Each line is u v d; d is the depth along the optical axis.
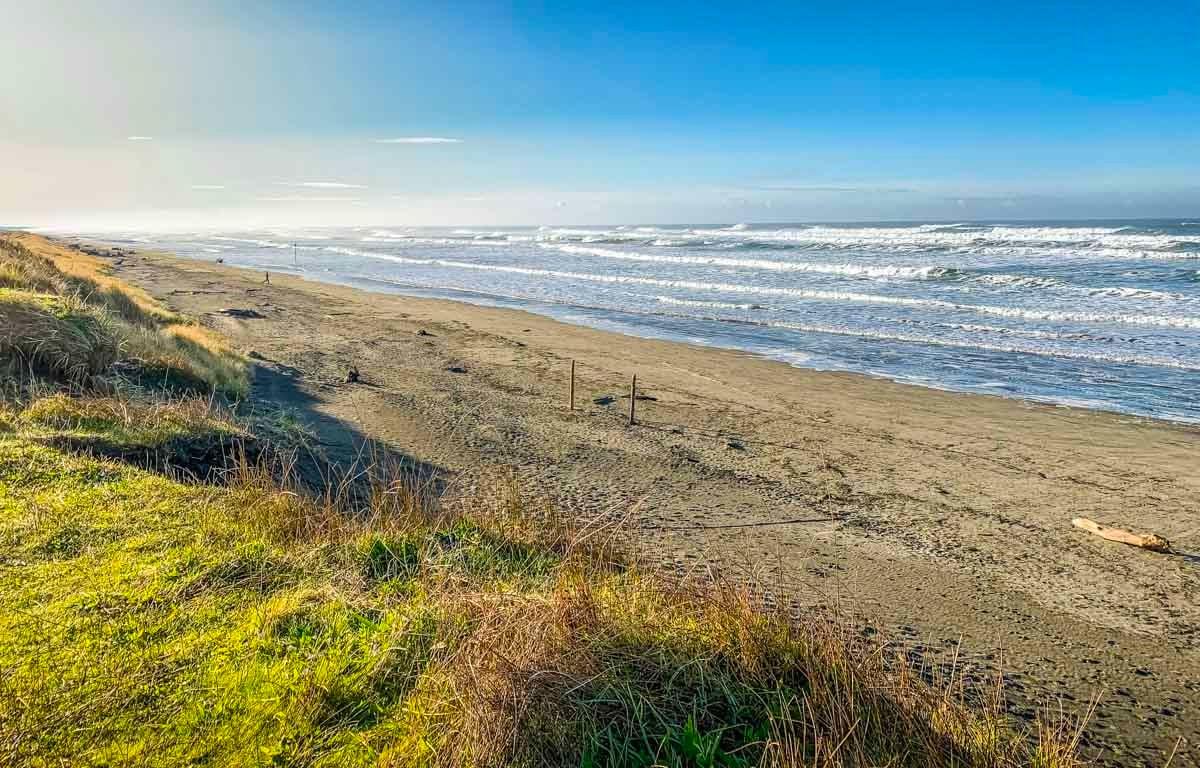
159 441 7.48
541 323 26.34
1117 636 6.10
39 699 3.05
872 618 6.15
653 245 79.75
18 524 4.85
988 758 3.45
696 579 5.87
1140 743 4.57
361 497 8.07
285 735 2.99
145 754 2.81
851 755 3.18
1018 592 6.93
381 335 22.44
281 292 34.53
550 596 4.39
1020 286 34.84
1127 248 50.06
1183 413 14.31
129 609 3.88
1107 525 8.84
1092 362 19.03
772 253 62.00
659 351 20.98
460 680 3.30
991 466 11.15
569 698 3.28
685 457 11.14
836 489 9.91
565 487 9.46
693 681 3.64
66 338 10.67
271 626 3.77
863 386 16.73
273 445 8.89
